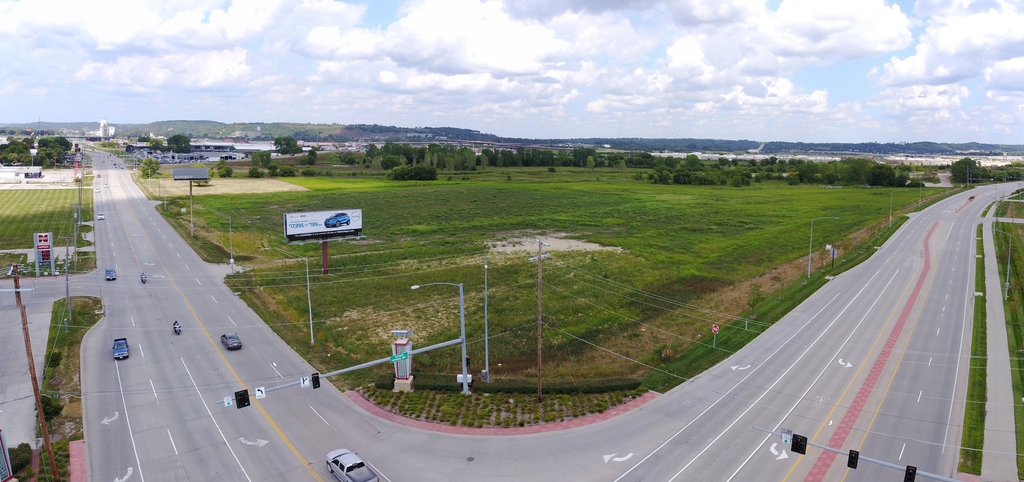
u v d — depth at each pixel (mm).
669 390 56594
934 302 85875
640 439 47562
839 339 70312
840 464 43750
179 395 55156
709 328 73938
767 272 104062
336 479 41812
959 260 113438
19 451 43750
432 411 52094
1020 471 42906
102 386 56969
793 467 43344
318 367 61844
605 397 55094
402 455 45250
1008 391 56344
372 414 51781
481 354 65062
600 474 42656
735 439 47406
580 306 81812
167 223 149250
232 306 82688
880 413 51719
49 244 99938
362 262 108562
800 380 58656
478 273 99062
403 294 87750
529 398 54750
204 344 68125
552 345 67750
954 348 67500
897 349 67062
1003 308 83125
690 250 121375
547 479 42094
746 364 62719
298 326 74375
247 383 57812
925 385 57500
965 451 45562
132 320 76438
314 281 95375
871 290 92438
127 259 111812
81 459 44375
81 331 71750
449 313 79000
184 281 95938
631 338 70438
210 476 42312
